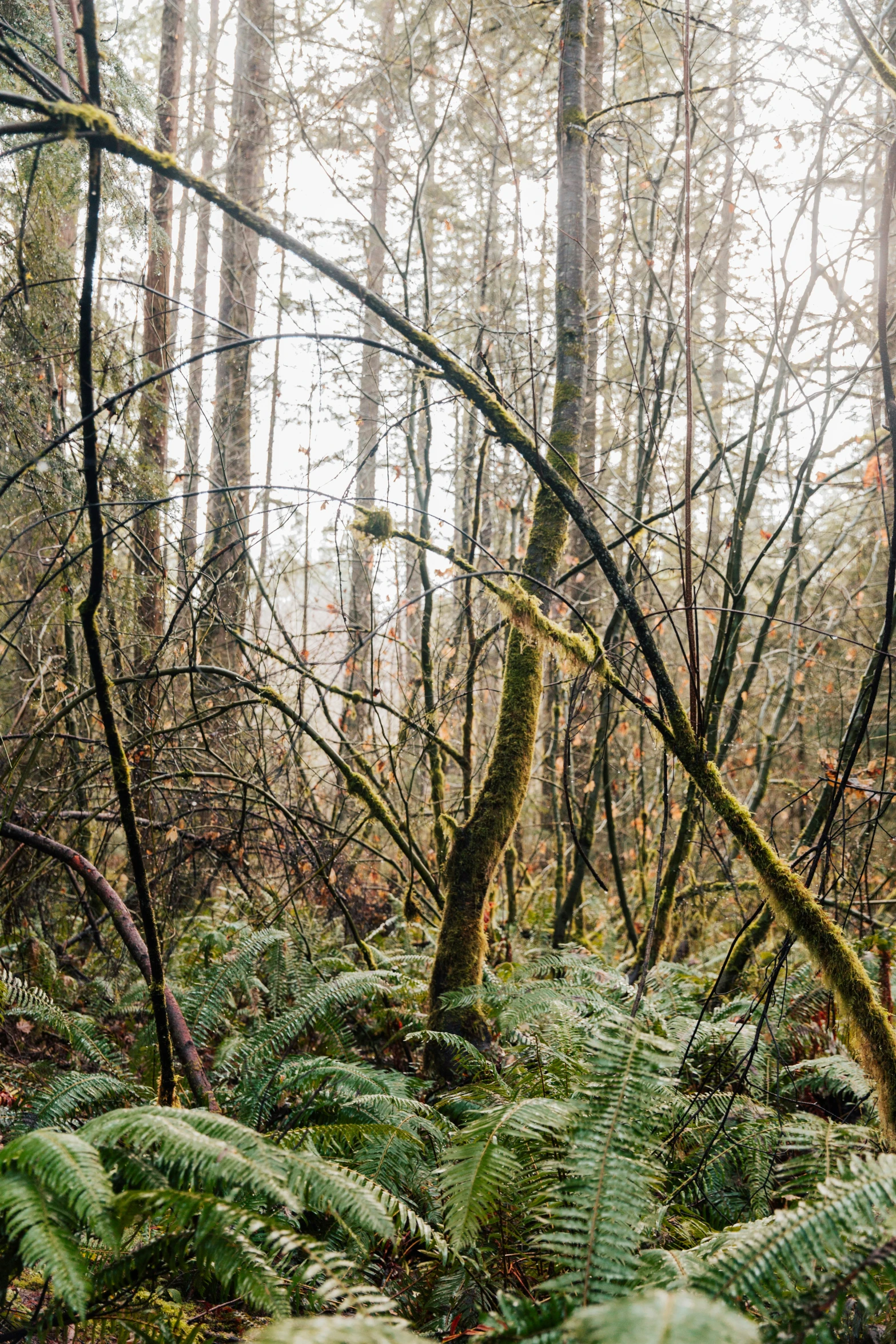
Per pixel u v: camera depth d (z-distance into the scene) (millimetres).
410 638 6887
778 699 7363
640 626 2896
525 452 2889
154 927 2713
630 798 7395
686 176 2645
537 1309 1691
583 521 2891
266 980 4504
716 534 7363
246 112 7410
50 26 3992
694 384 6047
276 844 5367
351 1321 1386
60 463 4473
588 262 5117
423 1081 3408
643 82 6012
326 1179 2027
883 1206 1704
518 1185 2461
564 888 5871
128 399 3865
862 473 5059
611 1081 2152
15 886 4480
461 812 5426
